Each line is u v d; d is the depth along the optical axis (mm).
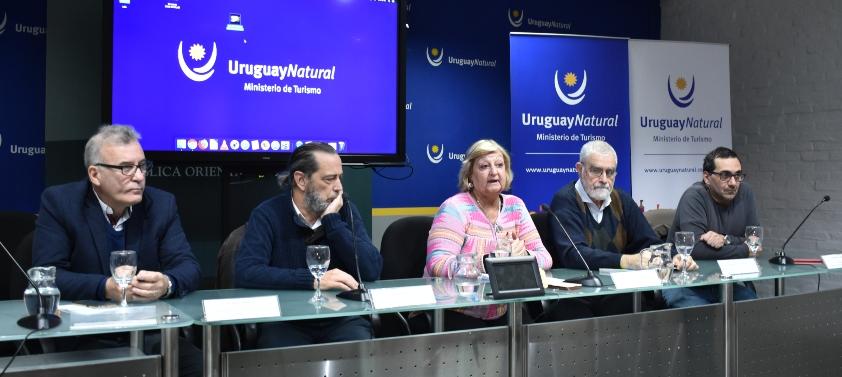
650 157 4902
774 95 5523
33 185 4090
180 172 3537
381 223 5164
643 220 3191
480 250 2764
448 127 5398
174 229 2359
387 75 3883
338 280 2227
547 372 2295
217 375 1831
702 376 2609
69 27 3361
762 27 5590
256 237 2402
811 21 5266
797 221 5391
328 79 3748
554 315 2867
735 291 3096
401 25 3904
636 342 2469
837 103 5121
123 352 1804
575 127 4707
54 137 3346
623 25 6160
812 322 2896
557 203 3098
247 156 3559
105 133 2203
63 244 2186
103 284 2049
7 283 2611
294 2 3662
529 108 4605
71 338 2121
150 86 3379
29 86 4074
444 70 5371
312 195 2438
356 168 3898
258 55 3594
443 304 2062
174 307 1966
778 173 5516
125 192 2184
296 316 1863
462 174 2910
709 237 3166
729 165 3297
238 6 3547
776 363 2789
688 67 5004
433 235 2766
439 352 2127
